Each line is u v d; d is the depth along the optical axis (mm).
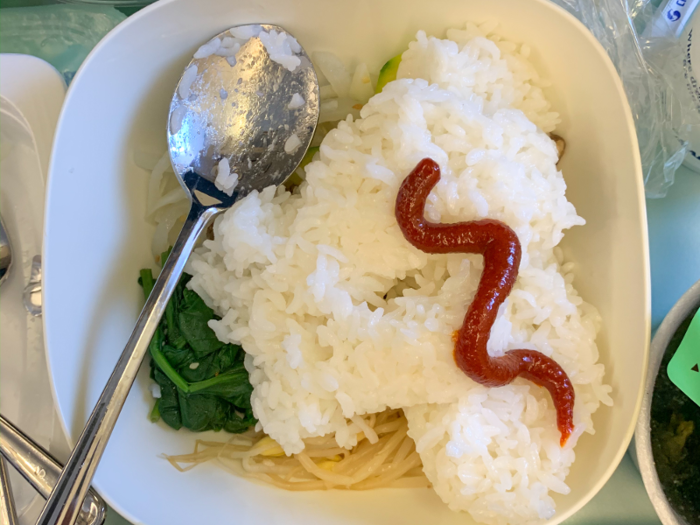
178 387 182
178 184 187
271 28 169
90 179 165
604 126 171
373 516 173
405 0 167
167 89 172
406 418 186
